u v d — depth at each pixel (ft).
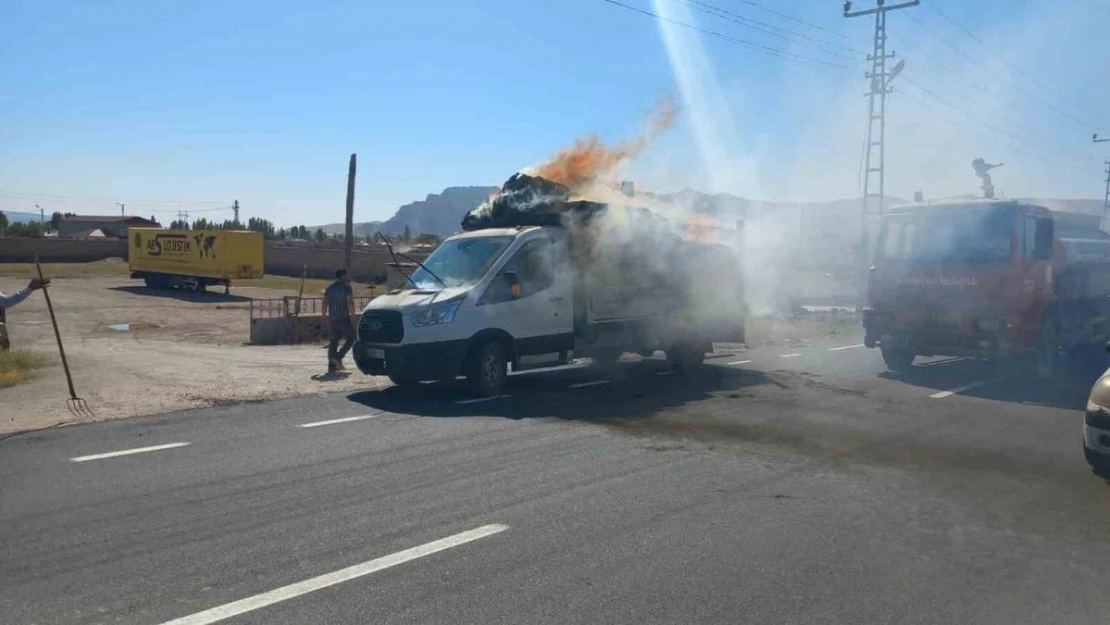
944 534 20.66
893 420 34.76
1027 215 45.50
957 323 45.52
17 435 30.14
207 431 31.07
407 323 37.24
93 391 39.93
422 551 18.83
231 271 149.18
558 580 17.30
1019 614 16.07
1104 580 17.83
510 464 26.68
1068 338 49.93
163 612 15.53
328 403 37.22
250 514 21.27
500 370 39.40
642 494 23.59
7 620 15.15
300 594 16.40
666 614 15.75
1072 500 23.72
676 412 35.78
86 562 17.94
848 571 18.10
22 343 71.97
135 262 165.27
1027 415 36.24
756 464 27.20
